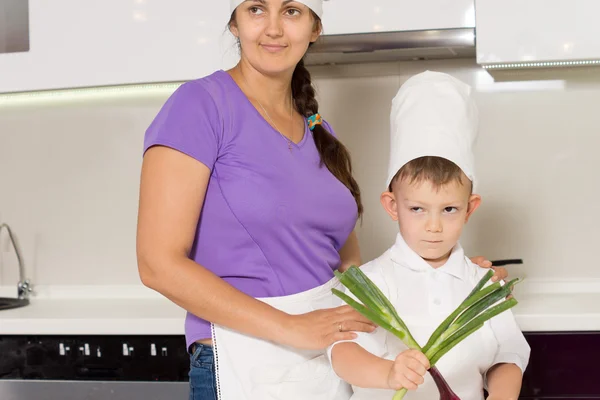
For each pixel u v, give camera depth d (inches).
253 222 61.0
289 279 62.7
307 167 64.2
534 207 99.6
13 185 111.3
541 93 99.0
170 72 90.4
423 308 57.9
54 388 87.3
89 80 92.2
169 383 85.4
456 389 56.7
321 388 62.0
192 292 57.4
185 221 58.6
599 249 98.3
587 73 97.7
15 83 94.3
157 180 58.6
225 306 57.6
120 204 108.5
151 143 59.1
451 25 84.6
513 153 99.8
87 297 108.2
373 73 102.0
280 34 61.6
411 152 57.0
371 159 102.7
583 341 79.8
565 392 80.0
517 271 99.9
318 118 68.2
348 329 55.8
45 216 110.6
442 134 56.9
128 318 86.1
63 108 109.5
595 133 98.1
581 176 98.6
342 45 87.2
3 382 88.2
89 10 91.6
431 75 60.0
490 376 59.3
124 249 108.7
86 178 109.3
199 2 89.2
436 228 56.6
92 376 87.3
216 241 61.7
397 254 59.4
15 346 88.7
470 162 57.5
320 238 64.7
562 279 98.9
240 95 62.9
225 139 61.2
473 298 49.9
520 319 80.0
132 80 91.2
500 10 83.5
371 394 58.1
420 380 48.4
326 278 65.3
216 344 61.3
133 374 86.5
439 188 55.8
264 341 60.8
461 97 59.0
